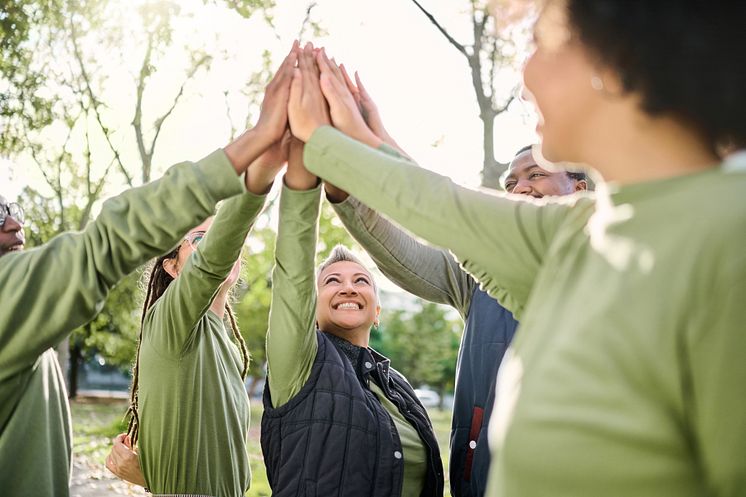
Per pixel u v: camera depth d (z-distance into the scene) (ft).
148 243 6.21
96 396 82.43
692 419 3.09
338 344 10.52
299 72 6.52
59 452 7.36
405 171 5.23
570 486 3.16
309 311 8.93
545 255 4.73
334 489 8.99
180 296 8.75
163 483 9.42
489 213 4.88
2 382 6.51
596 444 3.10
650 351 3.08
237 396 10.41
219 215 8.01
